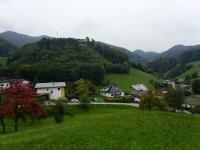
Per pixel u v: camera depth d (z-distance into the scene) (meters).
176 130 42.56
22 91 67.94
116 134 39.78
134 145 35.50
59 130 44.72
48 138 39.94
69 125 50.25
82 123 49.62
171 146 35.47
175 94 144.62
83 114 114.12
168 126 44.44
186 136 39.81
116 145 35.50
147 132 40.78
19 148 36.75
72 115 106.94
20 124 85.19
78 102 137.88
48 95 156.25
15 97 67.06
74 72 198.75
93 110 121.75
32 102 69.62
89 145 35.75
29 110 68.81
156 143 36.38
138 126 43.78
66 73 198.50
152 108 111.00
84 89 134.50
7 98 67.06
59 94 157.62
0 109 66.69
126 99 152.38
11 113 66.62
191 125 46.47
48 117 98.44
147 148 34.59
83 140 37.69
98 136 39.06
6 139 44.31
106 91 176.00
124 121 47.22
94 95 172.12
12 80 185.25
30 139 40.56
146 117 50.12
